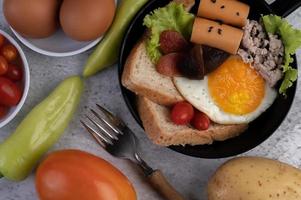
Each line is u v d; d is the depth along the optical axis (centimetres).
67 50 60
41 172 56
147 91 57
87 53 61
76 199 55
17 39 61
